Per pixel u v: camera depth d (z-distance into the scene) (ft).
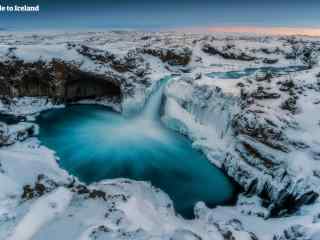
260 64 272.10
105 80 191.21
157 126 164.96
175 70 213.05
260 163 113.39
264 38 409.28
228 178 121.19
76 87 197.67
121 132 157.69
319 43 359.46
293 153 108.37
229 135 135.44
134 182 108.17
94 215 66.49
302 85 148.36
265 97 137.69
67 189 77.46
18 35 465.47
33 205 68.85
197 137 146.10
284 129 116.88
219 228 75.25
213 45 283.79
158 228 67.77
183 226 73.26
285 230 74.13
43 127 159.43
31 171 105.91
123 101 177.99
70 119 171.94
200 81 165.27
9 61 185.88
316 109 129.18
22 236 60.08
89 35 479.41
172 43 274.16
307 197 94.53
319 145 108.88
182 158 134.41
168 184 115.85
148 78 182.80
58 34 505.66
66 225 62.34
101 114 181.16
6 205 75.10
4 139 128.77
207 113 150.51
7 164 104.47
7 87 184.14
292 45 319.68
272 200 103.35
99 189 83.25
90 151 136.46
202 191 112.47
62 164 125.08
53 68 188.03
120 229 60.85
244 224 87.56
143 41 313.12
